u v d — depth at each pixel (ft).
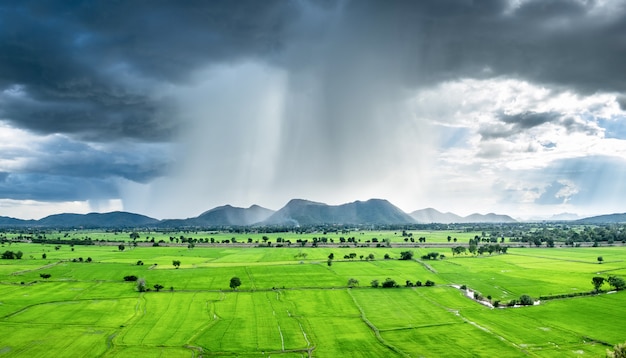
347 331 440.04
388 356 374.84
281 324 462.60
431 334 427.74
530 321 461.37
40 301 560.61
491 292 603.67
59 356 376.48
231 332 437.17
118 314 501.97
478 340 407.64
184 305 540.11
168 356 376.68
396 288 629.51
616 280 604.90
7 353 383.45
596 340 400.47
